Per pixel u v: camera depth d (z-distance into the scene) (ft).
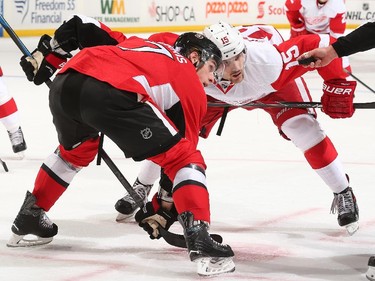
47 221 22.24
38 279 19.53
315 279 19.90
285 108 24.45
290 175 32.73
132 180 31.53
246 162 35.47
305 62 21.68
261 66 22.26
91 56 19.43
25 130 42.86
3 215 25.91
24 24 92.07
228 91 23.00
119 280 19.53
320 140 24.20
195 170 19.02
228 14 110.73
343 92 23.36
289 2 45.11
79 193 29.19
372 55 85.66
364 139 41.42
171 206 20.75
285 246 22.93
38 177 21.88
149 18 103.35
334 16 44.52
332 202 25.96
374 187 30.50
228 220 25.79
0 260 21.13
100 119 18.89
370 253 22.35
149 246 22.72
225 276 19.94
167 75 19.06
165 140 18.70
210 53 20.01
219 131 24.02
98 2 96.84
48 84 22.58
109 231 24.25
